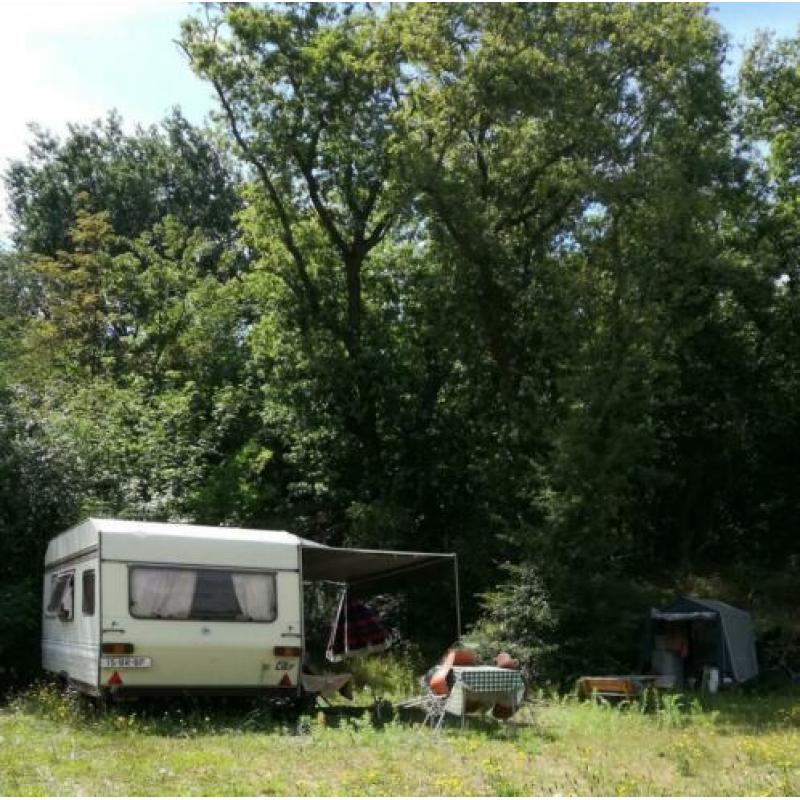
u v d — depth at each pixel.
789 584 28.31
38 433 19.11
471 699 12.75
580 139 23.33
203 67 24.67
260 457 24.75
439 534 26.22
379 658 20.69
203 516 22.19
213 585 13.21
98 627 12.46
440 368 27.06
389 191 25.69
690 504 31.20
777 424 31.09
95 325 33.81
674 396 27.77
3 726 11.85
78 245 36.16
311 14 25.08
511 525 23.84
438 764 9.62
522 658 19.41
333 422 26.64
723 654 20.09
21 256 33.97
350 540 24.92
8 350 21.66
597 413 21.92
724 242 26.86
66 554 14.74
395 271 28.53
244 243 32.50
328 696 14.05
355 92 24.59
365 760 9.80
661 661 20.52
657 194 22.20
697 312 27.94
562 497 21.27
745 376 30.25
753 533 32.84
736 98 28.91
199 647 12.88
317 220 27.58
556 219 25.61
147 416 22.91
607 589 20.62
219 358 30.08
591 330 23.20
